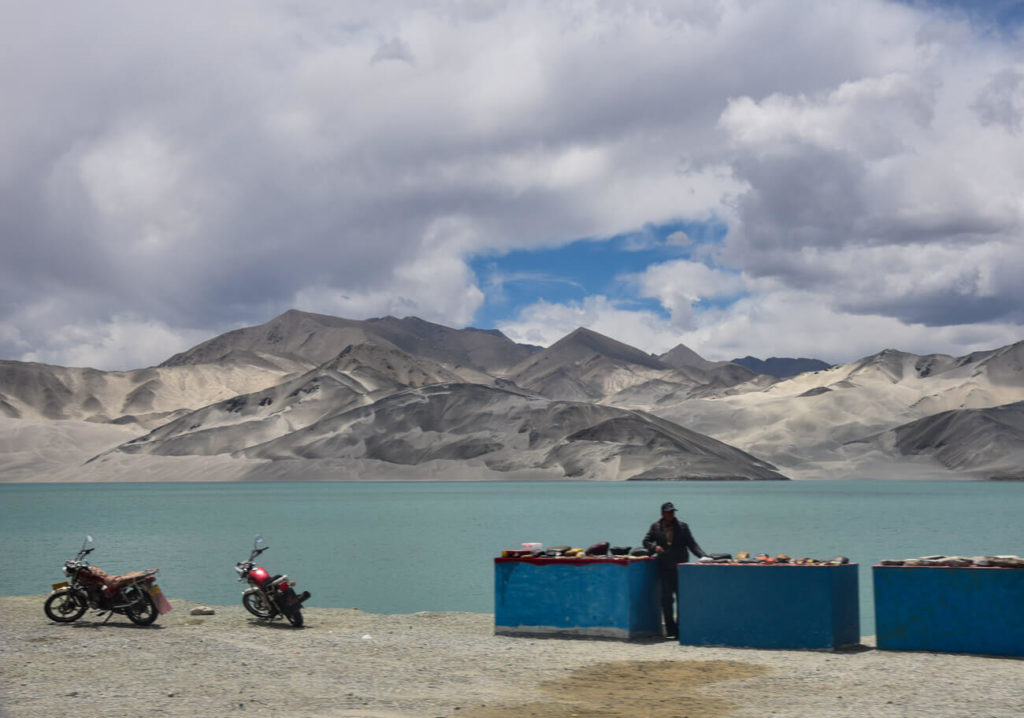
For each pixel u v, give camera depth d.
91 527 72.50
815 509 98.75
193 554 46.81
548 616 18.05
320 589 31.64
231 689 13.14
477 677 14.05
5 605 23.52
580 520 78.31
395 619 21.33
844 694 12.74
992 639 15.74
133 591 19.97
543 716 11.62
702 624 16.95
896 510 95.56
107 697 12.57
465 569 38.47
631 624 17.59
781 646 16.48
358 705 12.20
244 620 21.06
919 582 16.30
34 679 13.78
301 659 15.49
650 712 11.82
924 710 11.70
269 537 59.06
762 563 17.45
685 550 18.44
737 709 11.96
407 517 85.19
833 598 16.41
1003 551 45.19
